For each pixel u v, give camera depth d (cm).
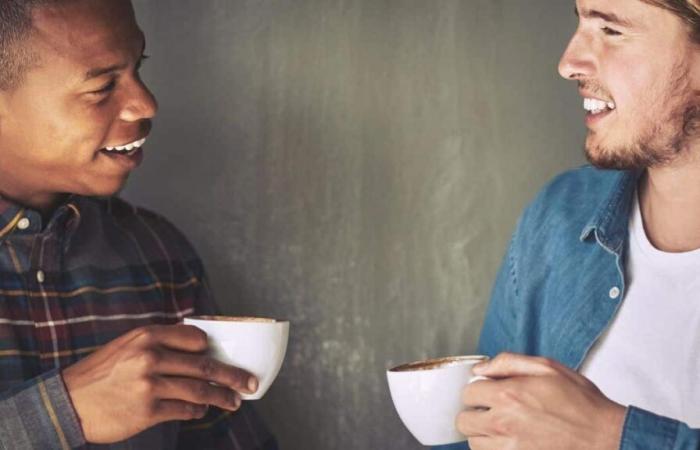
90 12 164
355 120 235
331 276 236
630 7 159
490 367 144
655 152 161
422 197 235
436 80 234
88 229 184
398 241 235
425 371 145
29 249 175
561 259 179
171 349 150
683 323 163
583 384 142
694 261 164
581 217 180
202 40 236
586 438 140
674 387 162
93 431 152
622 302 170
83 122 166
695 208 165
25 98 165
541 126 233
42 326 174
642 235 171
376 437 236
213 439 191
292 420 237
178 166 237
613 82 161
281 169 236
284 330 154
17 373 170
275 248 236
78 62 163
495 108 233
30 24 163
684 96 159
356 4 234
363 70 234
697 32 156
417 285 235
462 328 235
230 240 237
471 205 234
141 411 148
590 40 163
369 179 235
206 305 197
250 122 236
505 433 141
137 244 190
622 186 173
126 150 173
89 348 178
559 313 176
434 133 234
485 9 233
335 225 236
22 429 152
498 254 234
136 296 185
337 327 236
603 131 164
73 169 169
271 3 235
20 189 174
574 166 233
